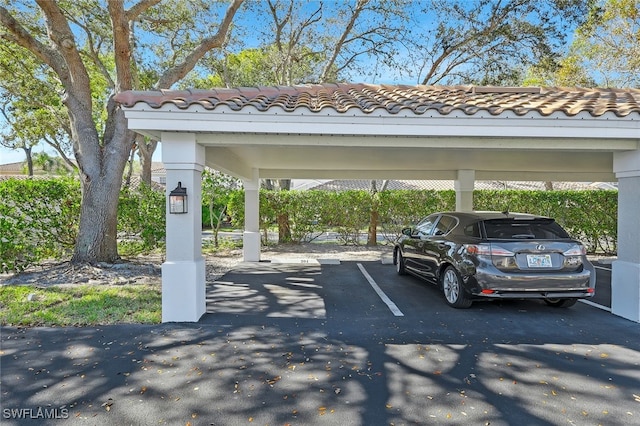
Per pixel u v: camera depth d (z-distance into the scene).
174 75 10.78
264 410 3.47
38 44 9.48
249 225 12.16
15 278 8.76
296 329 5.59
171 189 5.74
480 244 6.21
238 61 19.59
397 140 5.83
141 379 4.03
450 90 8.40
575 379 4.06
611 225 14.17
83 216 9.81
